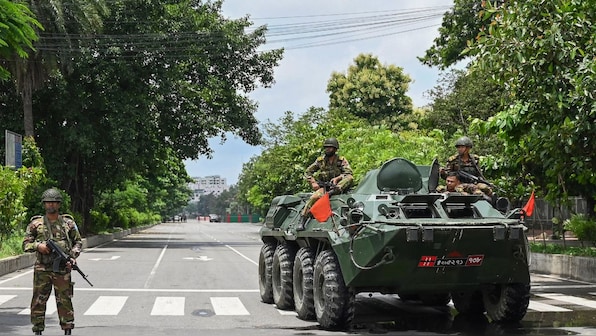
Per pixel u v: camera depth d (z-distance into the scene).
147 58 35.47
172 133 37.94
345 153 27.59
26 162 30.33
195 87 37.97
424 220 9.84
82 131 34.41
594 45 13.86
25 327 10.64
